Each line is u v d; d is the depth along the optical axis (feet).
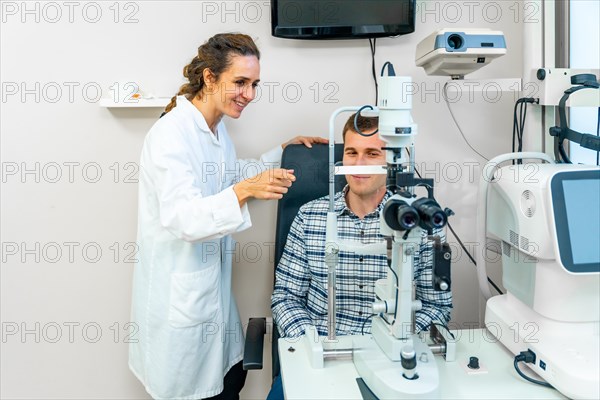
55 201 6.26
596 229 3.46
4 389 6.60
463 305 6.68
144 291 5.16
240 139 6.26
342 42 6.12
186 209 4.39
